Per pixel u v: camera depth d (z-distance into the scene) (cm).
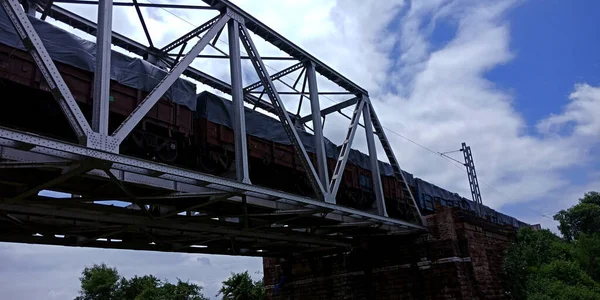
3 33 945
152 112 1235
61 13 1441
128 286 5322
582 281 2395
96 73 832
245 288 4012
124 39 1566
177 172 929
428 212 2908
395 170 2011
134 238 1509
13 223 1130
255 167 1644
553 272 2412
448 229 2066
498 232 2481
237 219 1733
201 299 4994
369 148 1780
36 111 1056
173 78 979
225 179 1046
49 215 1064
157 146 1253
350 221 1769
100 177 886
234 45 1224
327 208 1384
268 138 1686
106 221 1168
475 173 3309
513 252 2430
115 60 1169
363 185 2216
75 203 1045
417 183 2841
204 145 1423
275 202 1364
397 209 2497
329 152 2047
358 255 2258
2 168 842
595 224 4769
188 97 1358
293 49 1516
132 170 862
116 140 821
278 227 1641
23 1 1357
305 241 1850
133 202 1090
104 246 1428
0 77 933
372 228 1970
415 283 2072
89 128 782
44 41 1016
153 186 1001
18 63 966
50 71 757
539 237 2720
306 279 2427
